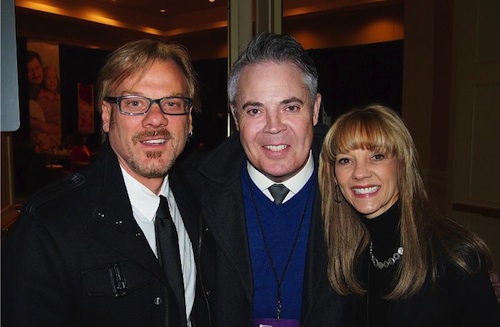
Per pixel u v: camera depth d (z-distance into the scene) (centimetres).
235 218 176
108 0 1110
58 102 1154
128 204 143
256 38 167
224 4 1127
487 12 386
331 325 164
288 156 165
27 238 128
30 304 125
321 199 168
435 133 465
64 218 133
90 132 1218
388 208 150
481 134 393
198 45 1232
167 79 143
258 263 174
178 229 159
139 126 139
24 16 1055
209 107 1215
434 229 144
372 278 155
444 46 452
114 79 141
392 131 145
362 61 849
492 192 382
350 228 162
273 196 176
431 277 141
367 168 146
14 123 91
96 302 134
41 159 1035
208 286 165
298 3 884
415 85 493
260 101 161
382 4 805
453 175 424
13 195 540
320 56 895
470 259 137
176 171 174
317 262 168
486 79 386
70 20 1098
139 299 139
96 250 136
